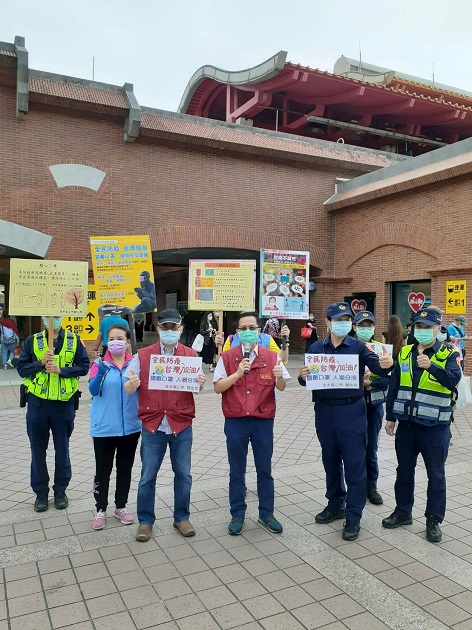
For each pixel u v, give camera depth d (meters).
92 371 4.23
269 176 16.91
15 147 13.43
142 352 4.19
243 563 3.68
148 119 14.88
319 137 28.27
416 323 4.12
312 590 3.33
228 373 4.27
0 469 5.79
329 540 4.06
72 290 4.73
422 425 4.09
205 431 7.61
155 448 4.09
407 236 14.89
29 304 4.64
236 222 16.36
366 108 25.20
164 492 5.10
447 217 13.65
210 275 6.12
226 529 4.24
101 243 9.88
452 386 3.97
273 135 17.14
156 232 15.20
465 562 3.71
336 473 4.39
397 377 4.29
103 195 14.47
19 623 2.96
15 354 15.22
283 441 7.06
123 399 4.21
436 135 28.84
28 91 13.12
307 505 4.79
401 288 15.55
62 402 4.55
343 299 17.48
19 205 13.48
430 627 2.95
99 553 3.81
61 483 4.67
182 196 15.55
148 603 3.17
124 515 4.35
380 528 4.30
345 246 17.39
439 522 4.09
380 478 5.57
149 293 10.02
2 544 3.94
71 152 14.07
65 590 3.31
